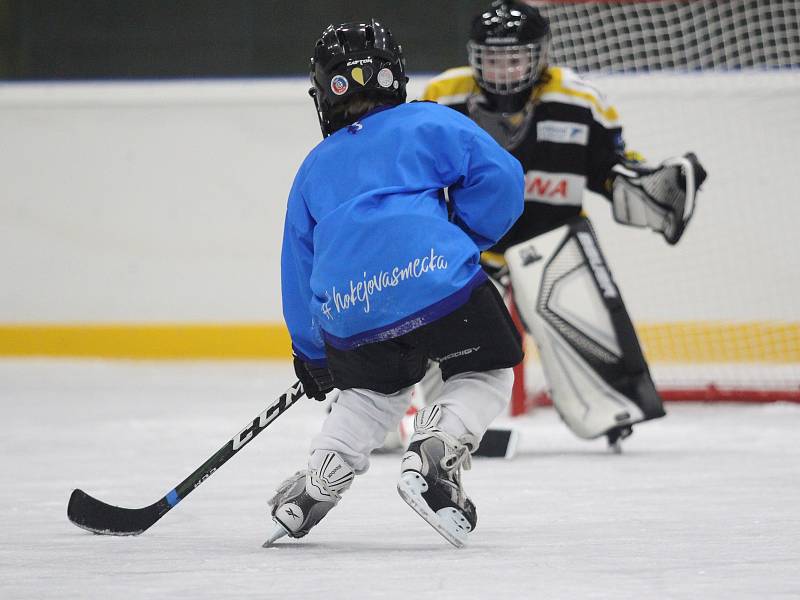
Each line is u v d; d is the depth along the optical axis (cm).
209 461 898
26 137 2805
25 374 2525
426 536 900
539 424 1797
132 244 2800
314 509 849
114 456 1448
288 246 855
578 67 2492
